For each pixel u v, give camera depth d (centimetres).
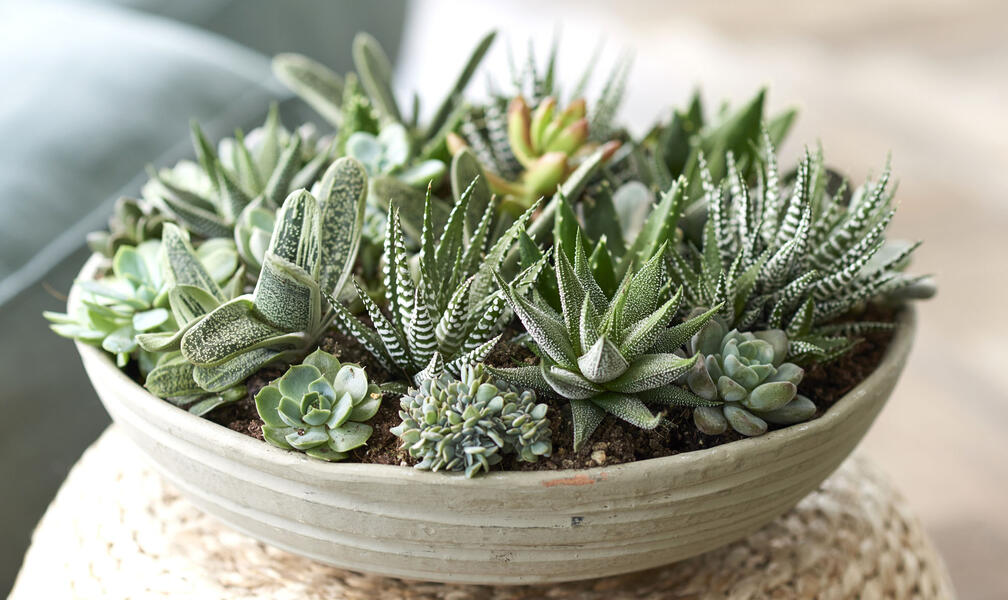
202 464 82
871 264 92
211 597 90
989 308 205
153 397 84
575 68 283
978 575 152
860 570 94
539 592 91
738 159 99
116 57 133
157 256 91
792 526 96
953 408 185
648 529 81
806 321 85
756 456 80
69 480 102
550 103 94
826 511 97
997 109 264
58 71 129
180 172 101
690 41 299
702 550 85
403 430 79
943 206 230
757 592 91
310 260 83
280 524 83
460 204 83
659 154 98
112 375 85
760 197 91
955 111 264
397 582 92
